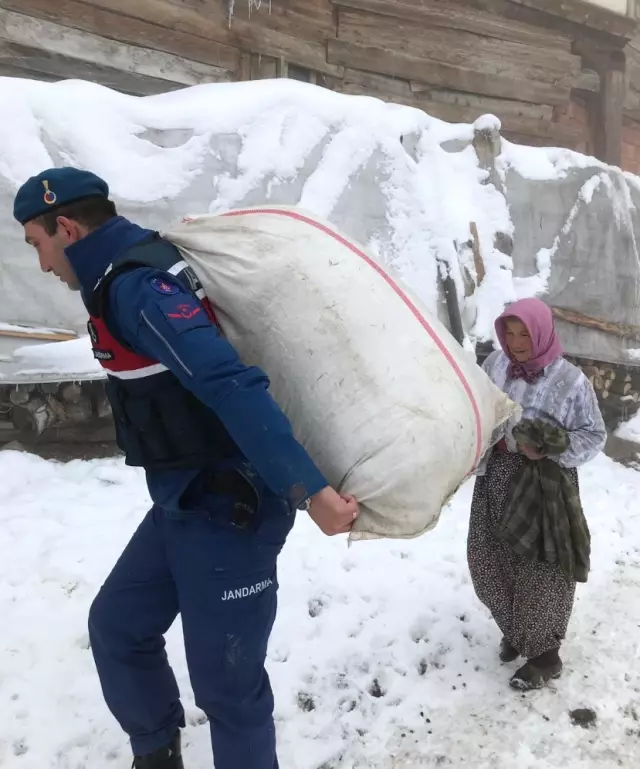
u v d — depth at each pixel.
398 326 1.68
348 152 4.94
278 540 1.74
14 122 4.03
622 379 6.59
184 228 1.78
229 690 1.73
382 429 1.58
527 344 2.58
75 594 3.05
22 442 4.46
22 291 4.10
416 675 2.79
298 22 7.00
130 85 6.18
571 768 2.35
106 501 3.93
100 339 1.59
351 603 3.21
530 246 5.67
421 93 7.93
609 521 4.45
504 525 2.58
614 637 3.12
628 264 6.25
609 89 9.20
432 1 7.75
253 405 1.44
